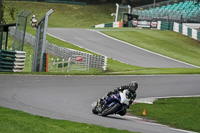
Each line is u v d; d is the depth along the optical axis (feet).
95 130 123.13
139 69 422.41
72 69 399.85
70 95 213.46
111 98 157.79
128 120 165.07
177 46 629.51
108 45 587.27
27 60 481.87
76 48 538.06
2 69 313.12
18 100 177.06
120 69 416.67
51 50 487.61
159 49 595.47
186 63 514.27
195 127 173.88
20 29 341.00
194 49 625.41
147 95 244.63
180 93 260.83
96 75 322.75
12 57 322.75
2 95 185.88
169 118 187.01
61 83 255.70
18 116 132.87
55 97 200.34
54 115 148.56
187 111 204.85
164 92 260.62
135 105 209.56
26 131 110.32
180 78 337.72
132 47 590.14
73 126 126.31
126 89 156.25
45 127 119.14
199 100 235.40
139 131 137.59
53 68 395.75
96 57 413.39
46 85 239.09
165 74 365.20
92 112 168.45
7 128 110.73
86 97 214.07
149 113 194.08
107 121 149.69
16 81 242.99
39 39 357.82
